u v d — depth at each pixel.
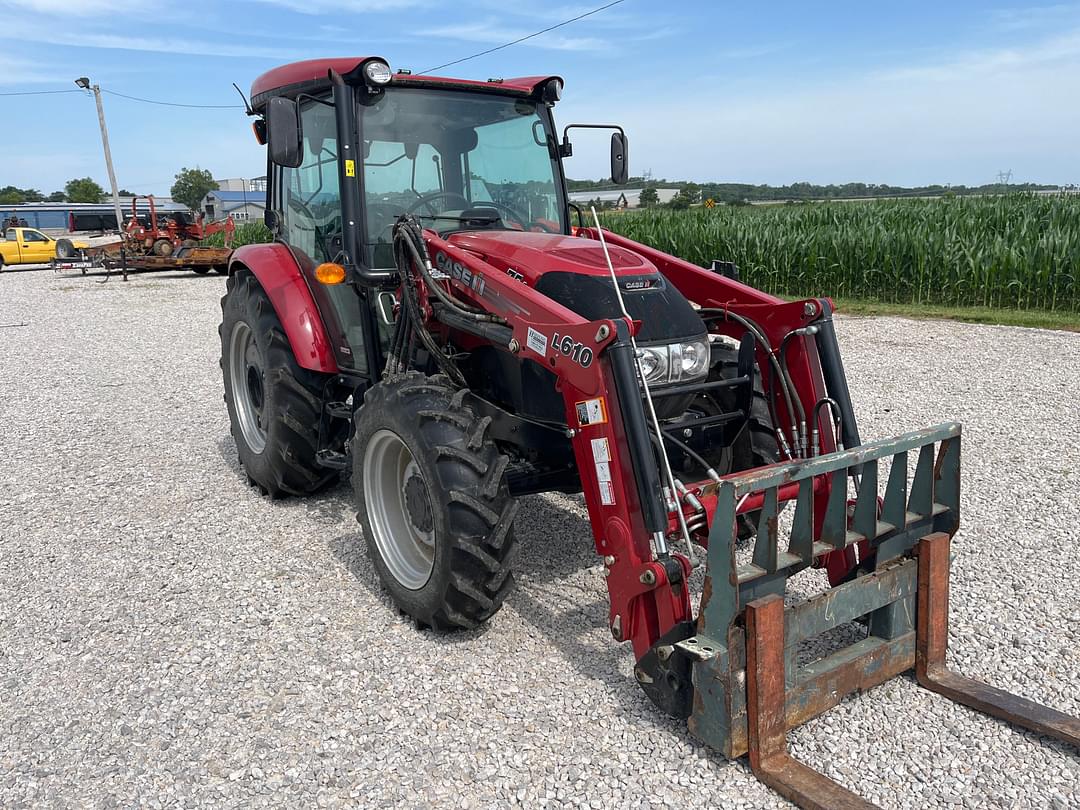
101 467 5.59
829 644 3.13
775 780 2.37
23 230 27.48
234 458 5.75
